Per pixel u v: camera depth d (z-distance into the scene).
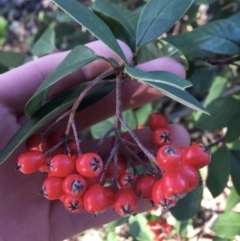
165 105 0.18
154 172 0.08
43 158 0.07
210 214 0.17
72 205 0.07
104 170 0.08
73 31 0.16
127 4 0.16
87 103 0.09
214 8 0.15
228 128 0.11
